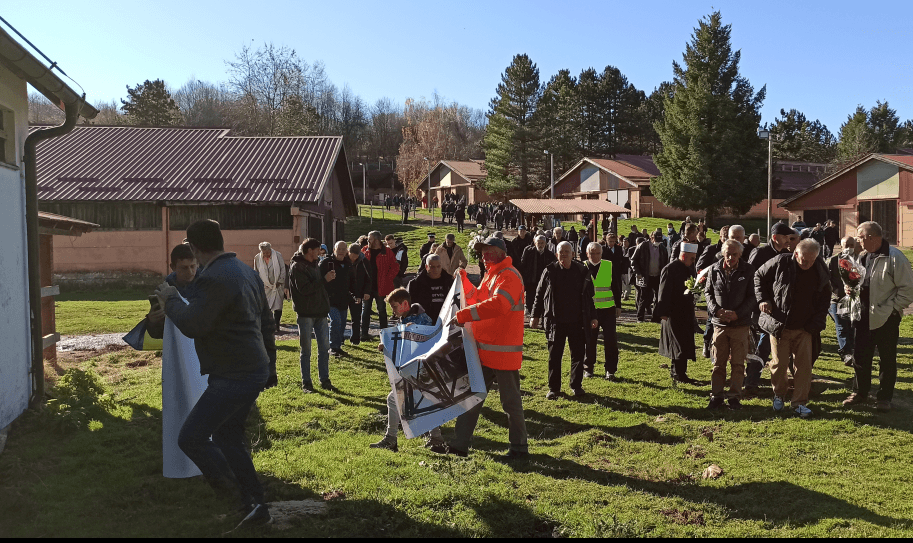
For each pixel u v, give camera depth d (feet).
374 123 399.85
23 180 22.17
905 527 14.56
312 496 15.83
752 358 26.71
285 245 80.69
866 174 124.98
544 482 17.31
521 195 212.02
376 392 26.58
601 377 30.01
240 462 14.15
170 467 15.64
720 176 152.35
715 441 21.06
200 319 13.21
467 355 18.49
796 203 138.31
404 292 20.88
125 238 79.61
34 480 16.30
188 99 331.16
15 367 20.85
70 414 20.63
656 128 163.22
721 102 154.10
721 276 24.47
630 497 16.47
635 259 45.37
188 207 80.02
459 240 126.11
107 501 15.06
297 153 93.56
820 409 23.76
